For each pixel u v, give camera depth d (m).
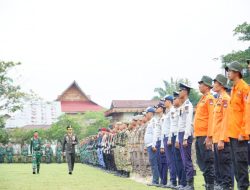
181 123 10.52
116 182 13.88
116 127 18.45
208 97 9.46
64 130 46.81
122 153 16.53
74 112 66.56
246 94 7.88
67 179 15.59
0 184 13.66
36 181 14.79
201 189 10.92
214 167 9.48
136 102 49.16
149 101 49.50
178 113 10.95
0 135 41.47
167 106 11.97
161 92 49.38
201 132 9.46
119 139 16.94
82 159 36.47
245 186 7.91
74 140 19.61
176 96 11.14
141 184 12.97
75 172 20.62
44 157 40.16
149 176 14.43
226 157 8.88
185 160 10.31
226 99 8.55
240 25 26.22
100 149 23.27
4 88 39.53
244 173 7.91
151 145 12.78
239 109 8.00
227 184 8.95
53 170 22.91
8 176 17.75
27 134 47.34
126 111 48.16
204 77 9.66
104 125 48.84
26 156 41.53
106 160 21.27
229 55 25.61
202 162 9.48
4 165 32.25
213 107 9.31
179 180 11.04
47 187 12.41
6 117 41.53
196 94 38.38
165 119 11.92
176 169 11.09
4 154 40.59
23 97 40.66
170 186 11.49
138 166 15.12
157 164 12.65
